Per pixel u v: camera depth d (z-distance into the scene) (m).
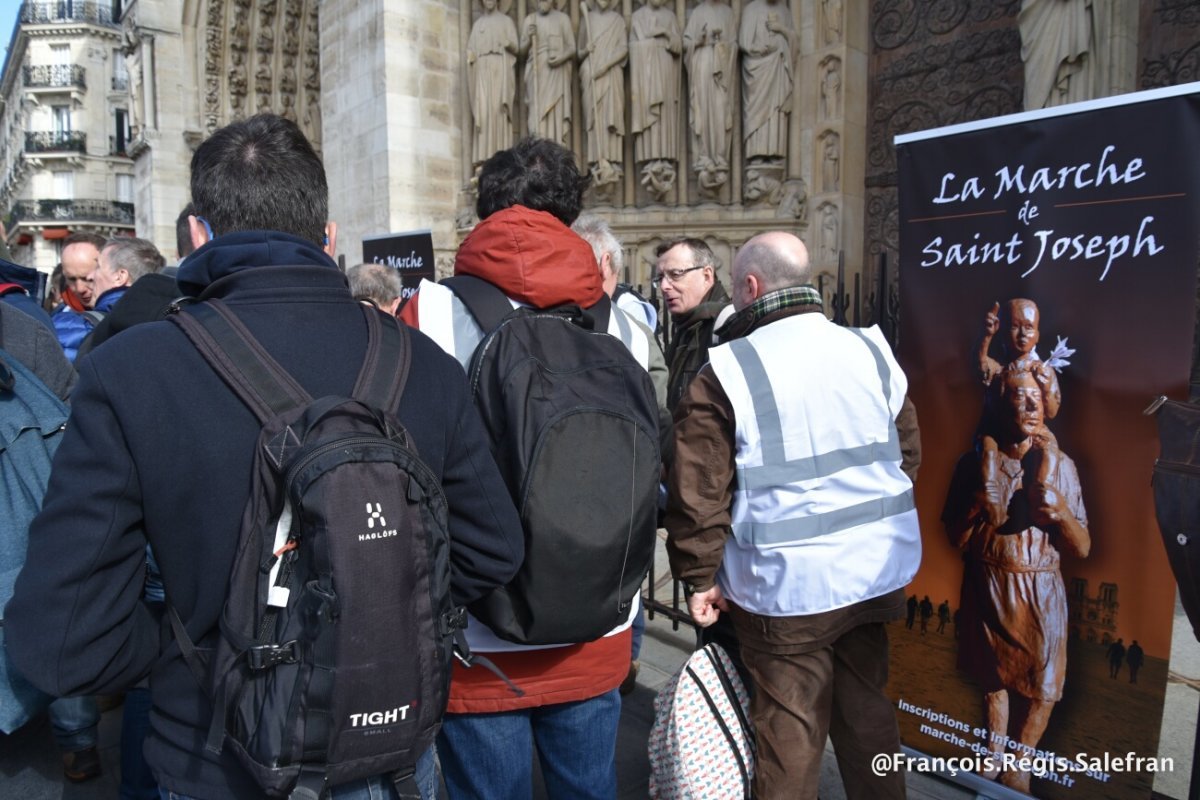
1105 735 2.36
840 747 2.33
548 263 1.94
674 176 8.59
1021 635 2.51
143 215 15.18
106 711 3.58
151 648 1.33
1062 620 2.43
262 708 1.15
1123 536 2.30
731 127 8.37
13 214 40.22
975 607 2.62
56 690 1.20
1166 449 2.16
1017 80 7.06
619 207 8.90
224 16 14.32
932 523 2.71
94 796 2.91
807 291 2.25
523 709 1.94
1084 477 2.36
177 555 1.25
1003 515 2.53
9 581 1.81
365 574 1.17
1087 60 6.12
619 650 2.00
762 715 2.19
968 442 2.61
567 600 1.68
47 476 1.90
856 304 3.89
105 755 3.18
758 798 2.18
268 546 1.20
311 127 15.05
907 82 7.84
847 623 2.16
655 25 8.37
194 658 1.26
